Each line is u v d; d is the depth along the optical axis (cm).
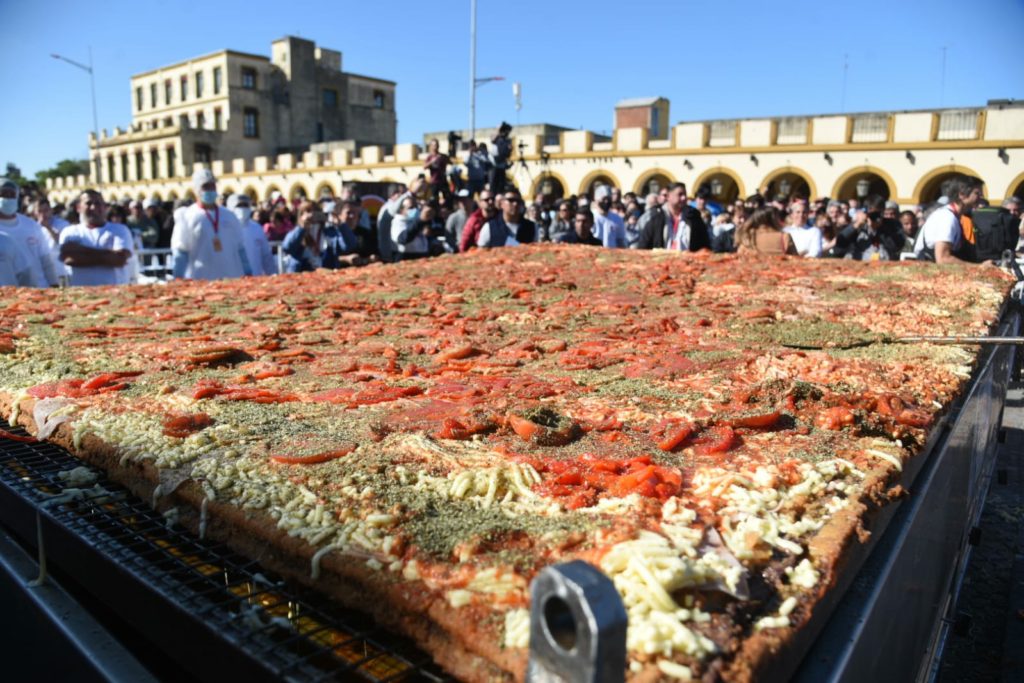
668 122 4434
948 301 457
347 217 966
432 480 179
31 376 296
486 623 126
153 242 1253
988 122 2677
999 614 379
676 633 117
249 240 911
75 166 8131
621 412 240
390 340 378
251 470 190
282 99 6125
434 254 977
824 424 225
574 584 85
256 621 143
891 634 171
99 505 198
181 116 5988
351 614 147
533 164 3738
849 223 1010
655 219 881
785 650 120
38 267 729
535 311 451
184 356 328
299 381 291
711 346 347
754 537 146
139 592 160
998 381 444
